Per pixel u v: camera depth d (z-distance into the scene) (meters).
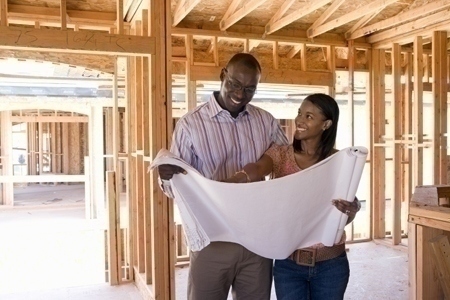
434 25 5.04
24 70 6.70
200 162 1.95
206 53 5.90
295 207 1.72
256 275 1.99
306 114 1.75
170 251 3.31
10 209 9.65
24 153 14.42
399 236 5.52
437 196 1.63
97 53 3.17
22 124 14.55
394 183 5.54
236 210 1.76
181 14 4.77
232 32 5.36
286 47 6.11
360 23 5.48
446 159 5.20
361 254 5.12
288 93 7.86
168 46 3.26
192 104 5.25
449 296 1.61
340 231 1.78
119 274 4.27
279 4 5.09
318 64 6.30
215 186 1.72
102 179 8.55
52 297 3.92
